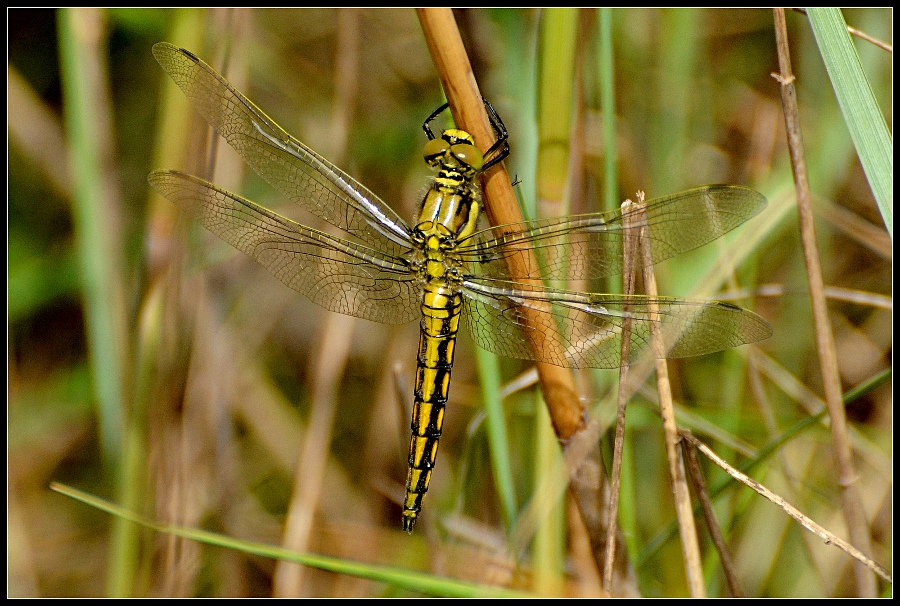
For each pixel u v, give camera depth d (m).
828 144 0.72
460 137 0.70
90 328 0.71
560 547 0.70
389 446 0.74
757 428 0.72
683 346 0.69
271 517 0.74
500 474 0.70
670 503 0.72
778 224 0.72
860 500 0.69
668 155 0.73
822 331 0.69
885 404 0.73
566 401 0.69
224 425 0.74
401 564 0.73
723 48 0.74
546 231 0.69
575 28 0.68
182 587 0.72
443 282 0.70
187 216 0.71
